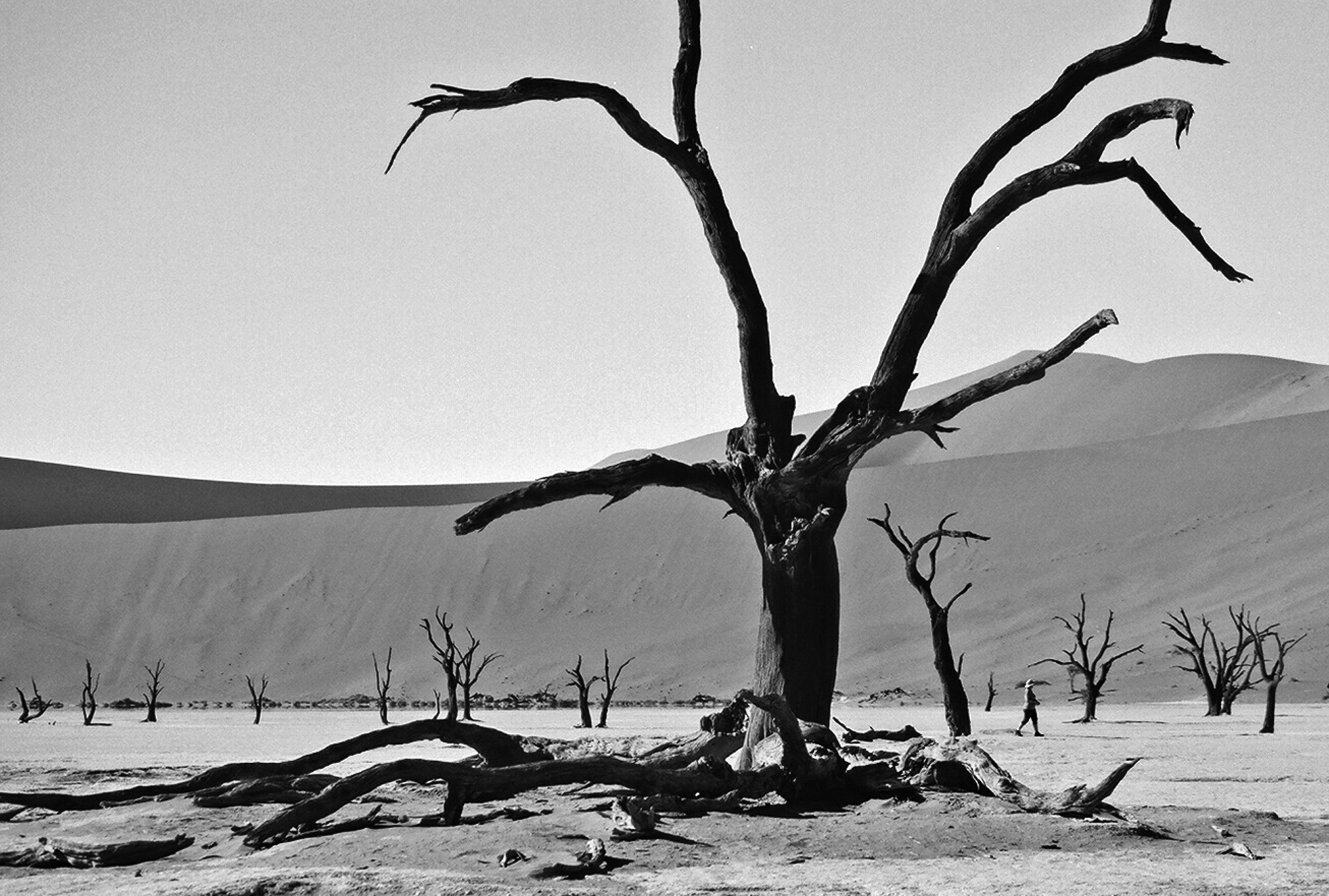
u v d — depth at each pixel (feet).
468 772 45.73
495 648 373.20
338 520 424.87
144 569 410.11
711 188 56.75
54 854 41.52
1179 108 50.57
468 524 55.36
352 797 44.27
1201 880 37.01
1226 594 320.91
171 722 217.36
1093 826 45.75
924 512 393.29
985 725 161.58
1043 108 54.70
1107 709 236.02
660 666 347.56
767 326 57.31
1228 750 104.37
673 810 47.50
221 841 44.55
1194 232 52.70
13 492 485.97
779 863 39.45
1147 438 415.85
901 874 37.81
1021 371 50.47
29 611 393.91
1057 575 349.82
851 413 54.80
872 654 322.75
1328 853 42.22
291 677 370.12
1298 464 381.19
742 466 56.65
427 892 34.78
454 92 52.85
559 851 40.55
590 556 403.95
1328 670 267.18
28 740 137.49
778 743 51.13
